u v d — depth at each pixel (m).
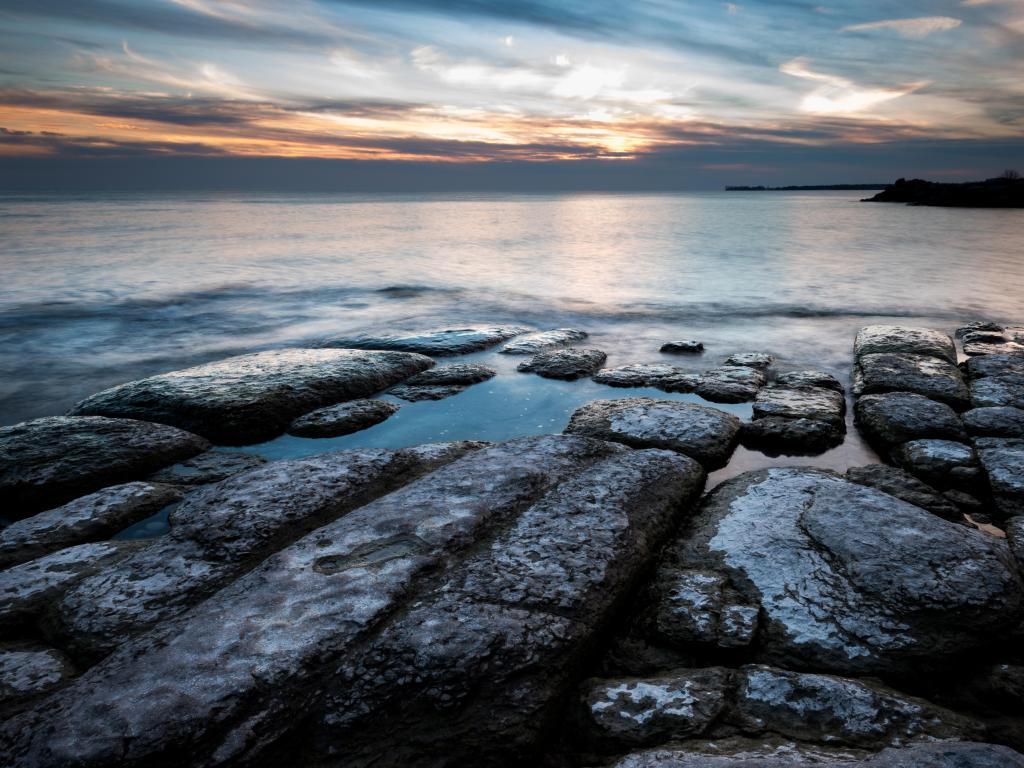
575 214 67.44
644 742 2.62
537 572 3.47
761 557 3.77
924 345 9.27
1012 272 19.66
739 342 11.38
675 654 3.22
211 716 2.55
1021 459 5.24
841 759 2.33
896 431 6.13
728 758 2.35
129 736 2.46
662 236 35.25
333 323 13.31
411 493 4.33
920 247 27.27
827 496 4.36
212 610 3.16
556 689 2.83
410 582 3.37
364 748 2.54
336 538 3.77
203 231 38.47
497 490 4.36
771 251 26.55
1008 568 3.53
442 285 18.31
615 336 11.99
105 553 4.04
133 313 14.19
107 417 6.71
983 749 2.21
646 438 6.05
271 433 6.77
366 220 54.28
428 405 7.66
